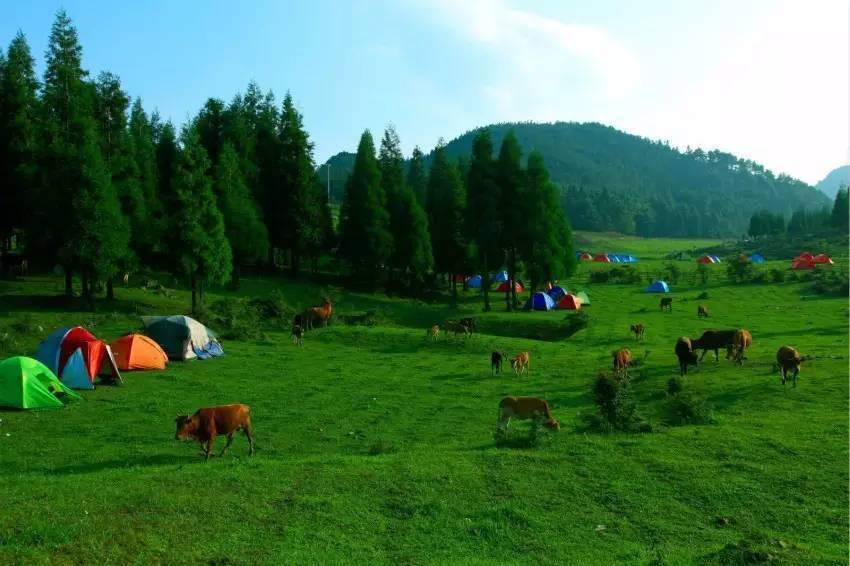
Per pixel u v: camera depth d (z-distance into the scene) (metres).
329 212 70.94
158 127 83.25
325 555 10.21
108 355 27.14
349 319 47.72
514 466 14.69
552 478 13.95
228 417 16.75
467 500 12.79
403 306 58.75
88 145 41.44
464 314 54.59
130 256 46.34
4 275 49.47
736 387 23.53
